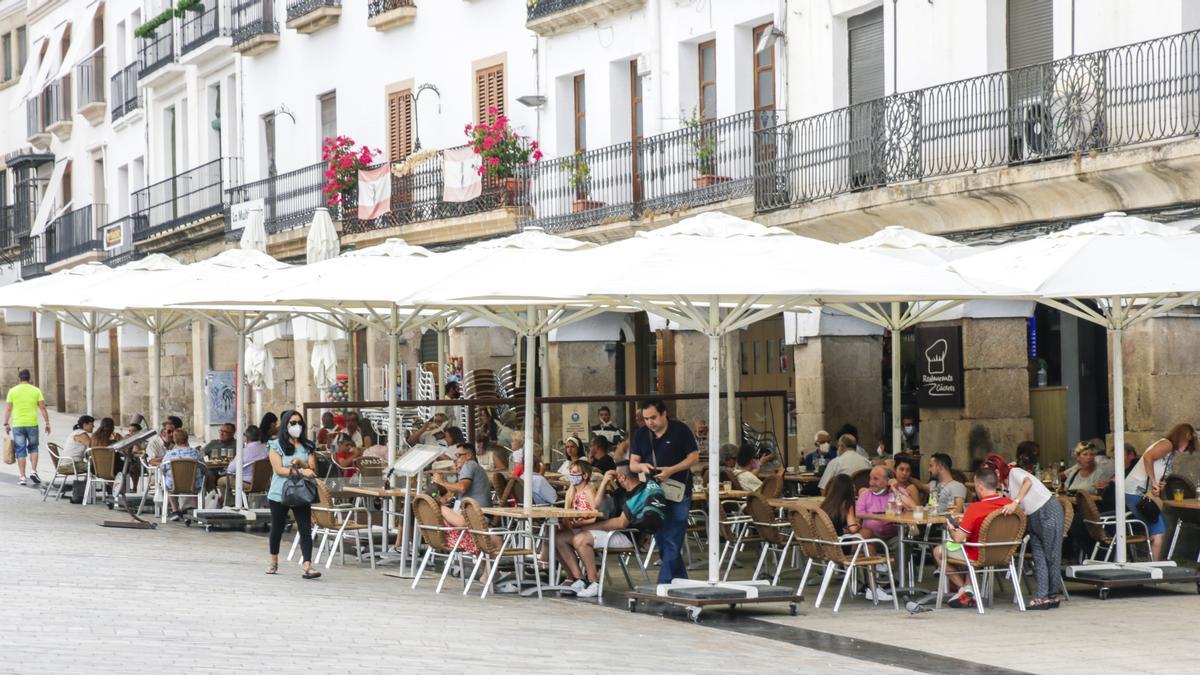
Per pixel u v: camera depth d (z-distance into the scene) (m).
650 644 12.35
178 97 44.00
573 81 30.31
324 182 35.47
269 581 15.85
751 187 25.17
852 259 13.96
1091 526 16.52
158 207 44.41
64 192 53.91
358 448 22.61
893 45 23.17
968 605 14.73
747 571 17.61
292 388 38.00
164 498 22.22
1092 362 21.97
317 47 37.03
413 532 17.61
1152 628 13.41
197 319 25.45
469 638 12.37
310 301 18.83
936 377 22.19
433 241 32.19
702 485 18.86
